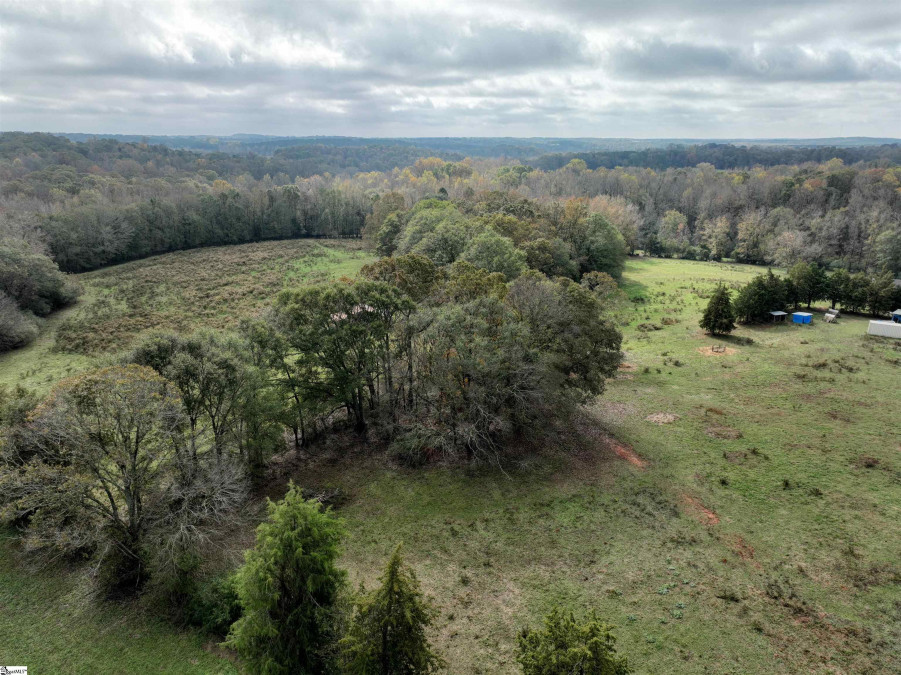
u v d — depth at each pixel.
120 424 20.58
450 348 31.95
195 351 27.03
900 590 21.59
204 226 118.62
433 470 32.03
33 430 21.48
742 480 29.97
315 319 32.75
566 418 34.00
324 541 17.58
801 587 22.02
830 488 28.84
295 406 32.50
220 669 18.27
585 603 21.45
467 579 22.91
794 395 40.81
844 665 18.38
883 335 55.03
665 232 131.00
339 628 17.73
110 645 19.08
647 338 57.12
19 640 19.03
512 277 57.28
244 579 16.84
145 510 22.58
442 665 16.66
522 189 158.00
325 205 138.25
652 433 35.75
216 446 27.39
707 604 21.22
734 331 58.81
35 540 20.62
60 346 55.19
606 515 27.17
